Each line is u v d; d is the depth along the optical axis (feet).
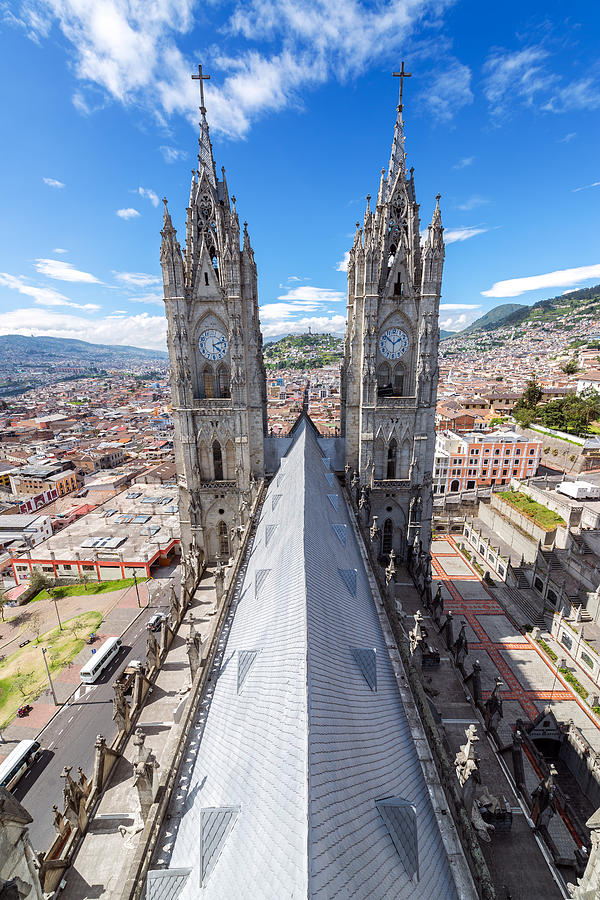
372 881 51.01
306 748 53.57
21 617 325.21
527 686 222.28
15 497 560.20
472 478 484.33
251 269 212.84
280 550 119.44
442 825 76.02
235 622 127.34
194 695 104.01
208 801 73.67
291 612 85.20
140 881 68.18
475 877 66.18
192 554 227.20
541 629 266.57
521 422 613.52
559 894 116.26
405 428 224.53
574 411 599.57
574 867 121.49
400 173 201.67
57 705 238.89
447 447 506.48
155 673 164.86
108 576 362.74
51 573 368.48
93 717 230.68
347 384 228.43
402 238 205.05
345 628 94.38
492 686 222.89
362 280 208.85
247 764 68.44
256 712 76.07
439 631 194.80
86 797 121.08
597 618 248.93
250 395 220.64
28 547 382.83
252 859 51.57
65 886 105.60
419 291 209.87
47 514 475.31
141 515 436.76
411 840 60.44
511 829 132.05
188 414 213.87
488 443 476.13
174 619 188.24
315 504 137.28
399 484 230.07
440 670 178.50
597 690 218.38
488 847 124.26
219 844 61.00
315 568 100.12
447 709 162.91
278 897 42.93
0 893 59.41
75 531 410.52
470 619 278.87
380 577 147.43
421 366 214.28
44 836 173.17
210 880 57.77
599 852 66.69
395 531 240.94
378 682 92.99
